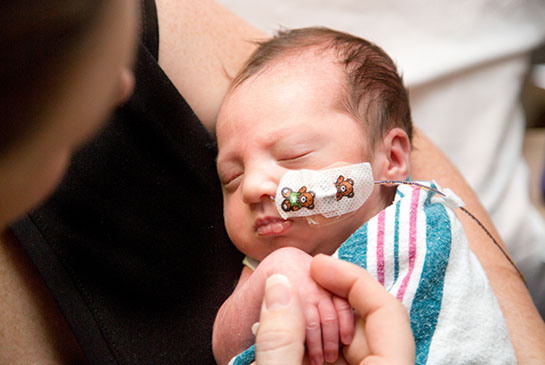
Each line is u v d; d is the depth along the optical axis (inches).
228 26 57.7
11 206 24.4
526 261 81.4
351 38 51.3
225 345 40.2
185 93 50.9
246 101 45.9
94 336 37.6
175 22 52.8
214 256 45.2
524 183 85.7
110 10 20.8
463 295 37.7
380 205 45.3
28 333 37.9
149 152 43.6
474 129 85.1
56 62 20.0
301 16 86.2
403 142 48.4
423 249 38.1
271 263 38.0
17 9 18.3
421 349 36.1
